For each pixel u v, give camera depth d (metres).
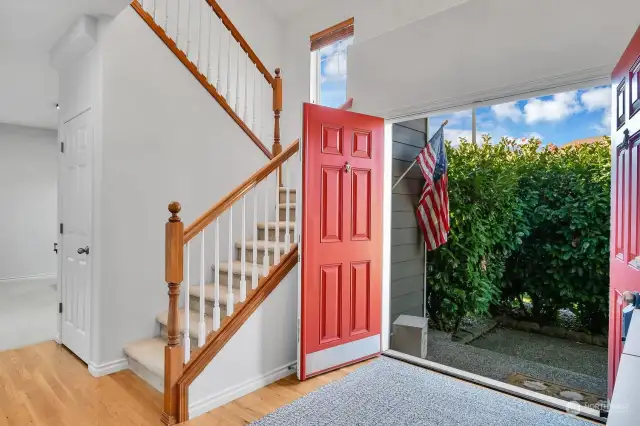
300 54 4.96
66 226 3.35
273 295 2.76
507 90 2.49
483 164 4.05
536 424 2.17
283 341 2.83
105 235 2.83
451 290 4.05
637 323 1.42
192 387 2.27
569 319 3.81
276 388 2.62
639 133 1.69
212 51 4.42
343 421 2.19
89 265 2.90
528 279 3.94
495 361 3.38
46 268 6.88
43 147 6.83
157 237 3.13
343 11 4.45
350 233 3.01
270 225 3.67
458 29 2.71
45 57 3.56
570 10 2.24
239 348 2.53
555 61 2.30
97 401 2.43
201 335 2.39
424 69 2.89
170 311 2.24
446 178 3.80
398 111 3.06
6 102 5.15
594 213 3.49
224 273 3.36
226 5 4.60
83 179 3.05
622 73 1.90
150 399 2.46
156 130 3.13
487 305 4.02
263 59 4.99
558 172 3.70
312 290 2.79
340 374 2.86
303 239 2.76
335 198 2.92
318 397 2.49
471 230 3.97
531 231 3.90
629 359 1.33
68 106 3.35
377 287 3.21
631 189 1.79
